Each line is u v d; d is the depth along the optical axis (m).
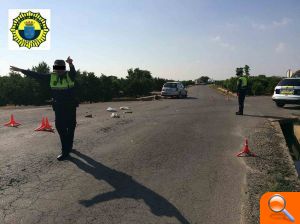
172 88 34.03
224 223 4.73
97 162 7.43
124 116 15.29
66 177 6.42
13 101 25.75
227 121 13.78
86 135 10.32
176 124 12.84
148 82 44.25
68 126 7.46
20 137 9.83
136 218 4.83
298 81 19.27
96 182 6.20
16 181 6.14
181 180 6.41
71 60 7.20
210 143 9.56
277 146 9.38
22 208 5.06
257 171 7.06
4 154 7.86
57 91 7.26
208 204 5.34
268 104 22.47
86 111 17.69
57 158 7.53
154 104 23.55
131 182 6.25
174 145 9.21
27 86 25.83
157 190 5.89
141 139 9.91
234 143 9.62
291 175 6.91
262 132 11.37
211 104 23.00
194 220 4.81
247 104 22.44
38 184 6.03
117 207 5.18
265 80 40.75
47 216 4.83
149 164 7.39
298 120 14.50
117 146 8.97
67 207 5.13
